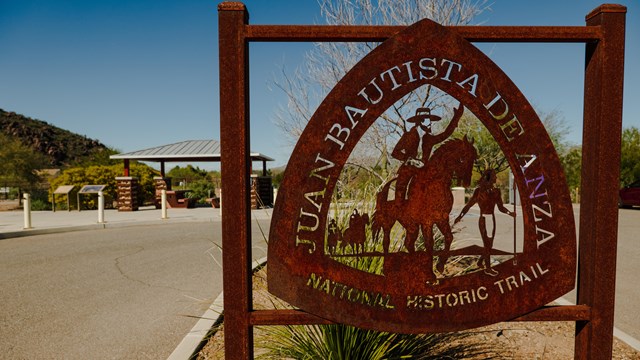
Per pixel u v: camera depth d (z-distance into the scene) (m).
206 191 24.36
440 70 1.96
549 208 1.97
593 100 1.97
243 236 1.88
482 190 1.97
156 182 18.55
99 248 7.86
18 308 4.19
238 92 1.87
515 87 1.97
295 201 1.91
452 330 1.94
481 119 1.98
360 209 3.03
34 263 6.48
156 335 3.43
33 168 28.86
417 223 1.95
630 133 22.73
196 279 5.38
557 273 1.97
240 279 1.89
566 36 1.94
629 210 16.23
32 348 3.18
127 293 4.72
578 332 2.06
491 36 1.96
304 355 2.43
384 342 2.25
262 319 1.91
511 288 1.96
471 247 1.96
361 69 1.94
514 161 1.97
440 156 1.97
